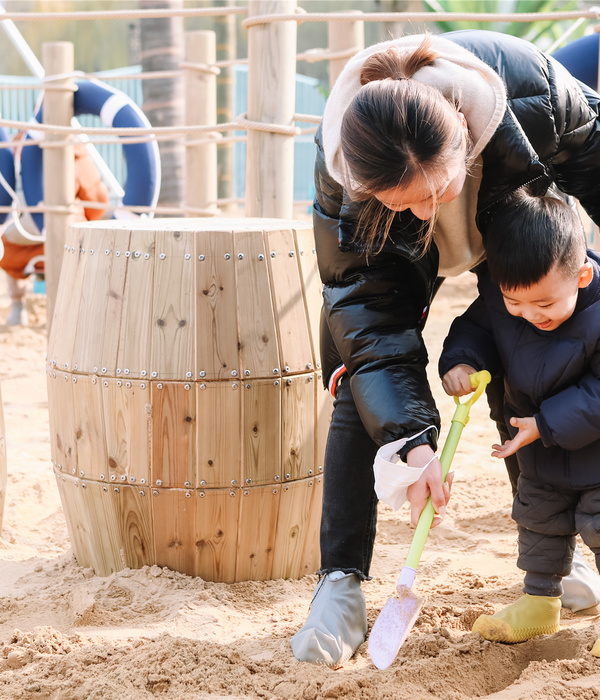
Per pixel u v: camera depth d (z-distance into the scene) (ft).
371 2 89.51
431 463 7.05
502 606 9.04
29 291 34.19
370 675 7.29
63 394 9.76
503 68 6.93
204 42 22.04
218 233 9.21
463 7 38.47
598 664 7.32
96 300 9.46
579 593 9.02
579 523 7.73
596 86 15.14
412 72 6.65
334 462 8.24
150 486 9.43
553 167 7.75
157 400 9.25
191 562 9.73
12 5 106.11
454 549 11.21
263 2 12.64
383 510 12.62
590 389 7.32
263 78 12.75
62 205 21.40
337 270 7.56
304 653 7.70
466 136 6.46
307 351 9.63
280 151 12.96
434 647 7.75
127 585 9.47
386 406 7.16
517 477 9.08
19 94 51.52
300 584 10.03
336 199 7.30
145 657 7.53
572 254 6.98
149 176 25.80
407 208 6.88
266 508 9.61
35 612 9.11
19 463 15.01
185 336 9.18
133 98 53.11
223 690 7.16
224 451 9.32
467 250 7.82
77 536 10.24
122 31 111.75
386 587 9.81
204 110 22.27
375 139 5.95
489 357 7.93
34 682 7.34
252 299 9.30
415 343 7.42
